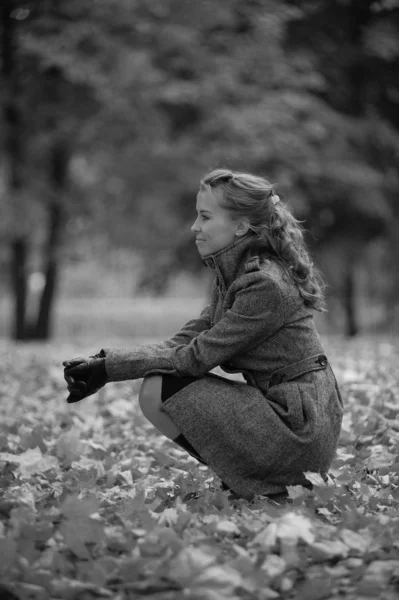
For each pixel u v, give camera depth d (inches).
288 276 132.9
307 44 695.7
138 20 599.2
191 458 177.8
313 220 726.5
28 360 392.5
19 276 750.5
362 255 791.1
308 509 122.0
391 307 924.6
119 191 707.4
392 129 731.4
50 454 178.5
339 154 681.0
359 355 370.3
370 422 193.0
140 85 581.9
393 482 151.3
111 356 132.8
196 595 94.3
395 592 101.1
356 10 703.1
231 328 130.3
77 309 1418.6
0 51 651.5
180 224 695.1
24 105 654.5
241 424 129.0
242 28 679.7
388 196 747.4
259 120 604.7
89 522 111.0
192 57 622.2
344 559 109.2
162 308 1471.5
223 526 113.4
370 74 724.7
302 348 133.0
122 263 957.2
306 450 129.0
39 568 102.7
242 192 134.2
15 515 117.2
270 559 103.3
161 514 122.4
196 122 665.0
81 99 648.4
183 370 132.4
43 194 680.4
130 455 181.2
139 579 101.1
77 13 605.6
